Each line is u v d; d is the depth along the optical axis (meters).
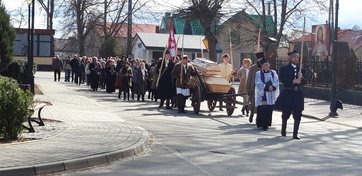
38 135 12.16
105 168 9.46
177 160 10.38
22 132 12.50
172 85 21.73
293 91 14.02
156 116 18.52
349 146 13.05
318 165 10.24
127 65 26.17
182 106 20.20
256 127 16.20
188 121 17.27
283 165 10.12
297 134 14.21
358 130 16.95
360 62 27.72
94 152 10.10
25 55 55.03
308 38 50.72
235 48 55.69
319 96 30.30
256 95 15.73
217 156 10.95
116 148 10.66
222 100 19.84
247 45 54.81
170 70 21.77
